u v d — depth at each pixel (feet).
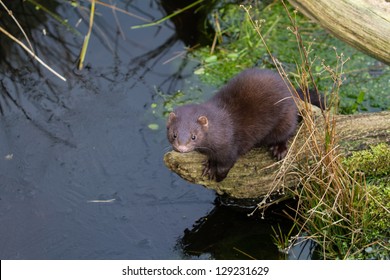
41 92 6.26
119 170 5.77
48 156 5.86
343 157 5.46
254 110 5.47
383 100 6.09
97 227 5.49
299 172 5.45
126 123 6.05
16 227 5.48
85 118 6.08
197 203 5.63
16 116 6.10
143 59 6.49
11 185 5.69
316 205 5.31
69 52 6.53
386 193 5.40
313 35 6.57
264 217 5.56
